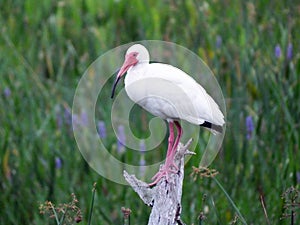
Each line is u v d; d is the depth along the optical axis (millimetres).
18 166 11836
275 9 15156
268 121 11945
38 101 13320
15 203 11398
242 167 11453
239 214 8844
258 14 15414
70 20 16438
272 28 14359
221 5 15992
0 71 14156
